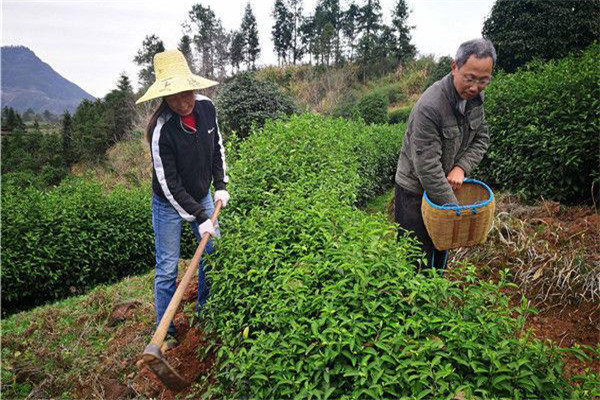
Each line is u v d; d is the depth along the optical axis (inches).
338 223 125.8
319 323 86.0
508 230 178.5
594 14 412.2
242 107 482.3
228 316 117.4
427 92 121.2
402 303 91.5
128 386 123.6
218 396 106.3
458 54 113.0
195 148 131.3
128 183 620.4
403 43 1332.4
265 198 167.8
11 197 296.5
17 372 141.3
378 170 351.3
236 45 1501.0
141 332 154.0
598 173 201.5
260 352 90.3
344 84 1119.6
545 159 218.7
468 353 77.0
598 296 137.6
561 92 228.1
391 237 118.9
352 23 1658.5
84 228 284.7
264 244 123.3
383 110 734.5
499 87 274.4
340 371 81.4
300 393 79.0
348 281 95.7
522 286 151.7
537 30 415.5
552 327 134.1
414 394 74.7
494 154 245.8
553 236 171.5
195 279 173.0
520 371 74.8
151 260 319.3
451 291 91.1
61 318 186.1
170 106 127.0
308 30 1713.8
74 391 129.3
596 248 159.8
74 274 278.4
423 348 78.3
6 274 256.8
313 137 230.8
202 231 126.1
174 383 93.6
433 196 121.1
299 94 1124.5
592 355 118.8
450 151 125.6
